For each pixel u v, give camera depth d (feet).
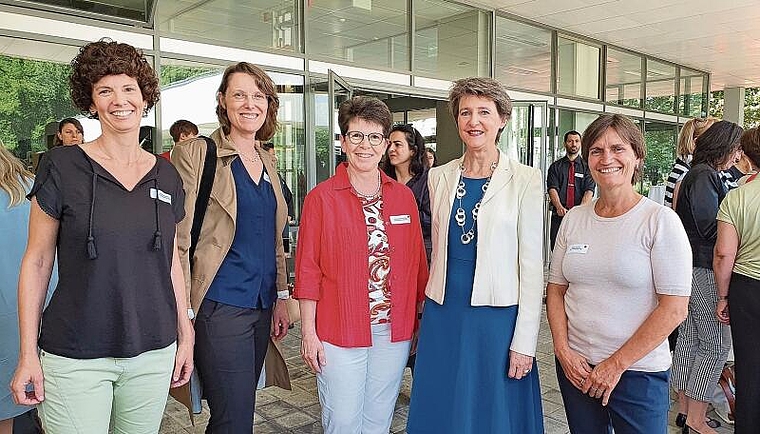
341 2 22.15
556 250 6.93
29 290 5.11
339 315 7.06
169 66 18.22
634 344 5.95
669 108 38.73
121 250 5.20
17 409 6.94
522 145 28.25
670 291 5.82
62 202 5.05
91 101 5.39
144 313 5.36
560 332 6.72
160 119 18.10
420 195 9.56
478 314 6.86
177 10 18.31
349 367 7.14
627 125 6.21
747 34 30.22
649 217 6.00
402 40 24.13
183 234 6.59
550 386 12.48
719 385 10.28
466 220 6.89
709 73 42.39
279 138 20.94
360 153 7.02
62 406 5.19
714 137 9.62
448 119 31.35
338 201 7.11
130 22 17.21
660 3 24.73
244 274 6.98
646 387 6.06
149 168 5.57
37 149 16.30
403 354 7.54
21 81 15.88
